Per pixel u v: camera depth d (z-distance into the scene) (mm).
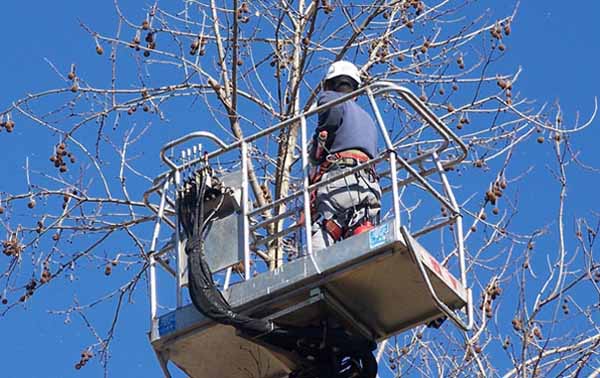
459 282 18047
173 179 19141
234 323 17516
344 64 19359
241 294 17703
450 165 19391
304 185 17859
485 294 21234
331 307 17594
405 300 17906
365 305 17922
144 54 23422
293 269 17484
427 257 17469
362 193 18328
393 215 17328
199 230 18266
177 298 18375
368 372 18188
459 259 18375
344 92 19234
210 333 18078
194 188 18609
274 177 23109
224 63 23594
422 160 19234
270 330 17562
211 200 18672
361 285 17531
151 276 18734
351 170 17781
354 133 18562
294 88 23047
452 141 19141
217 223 18594
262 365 18625
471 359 20969
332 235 18203
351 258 17188
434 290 17797
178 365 18641
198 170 18797
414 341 21328
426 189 18422
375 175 18656
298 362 18125
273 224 22078
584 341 20750
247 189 18656
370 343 18203
